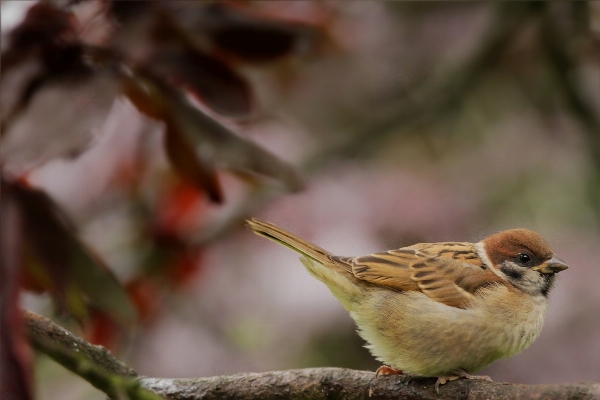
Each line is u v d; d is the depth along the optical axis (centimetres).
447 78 1195
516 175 1201
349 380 677
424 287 751
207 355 866
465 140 1241
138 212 820
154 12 531
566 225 1139
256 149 560
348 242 916
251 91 560
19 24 486
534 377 912
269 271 898
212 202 578
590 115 1191
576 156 1218
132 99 542
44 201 539
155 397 593
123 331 649
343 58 1079
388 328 756
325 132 1092
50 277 544
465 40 1181
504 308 748
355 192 970
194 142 551
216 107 556
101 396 916
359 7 1076
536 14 1172
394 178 1041
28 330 584
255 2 678
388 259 777
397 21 1132
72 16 503
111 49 514
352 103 1124
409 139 1202
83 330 581
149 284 861
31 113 457
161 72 539
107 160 766
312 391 668
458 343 739
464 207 1072
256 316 887
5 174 488
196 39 546
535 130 1252
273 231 794
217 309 883
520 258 778
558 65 1191
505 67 1292
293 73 1039
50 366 930
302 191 561
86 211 755
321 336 905
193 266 873
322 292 903
